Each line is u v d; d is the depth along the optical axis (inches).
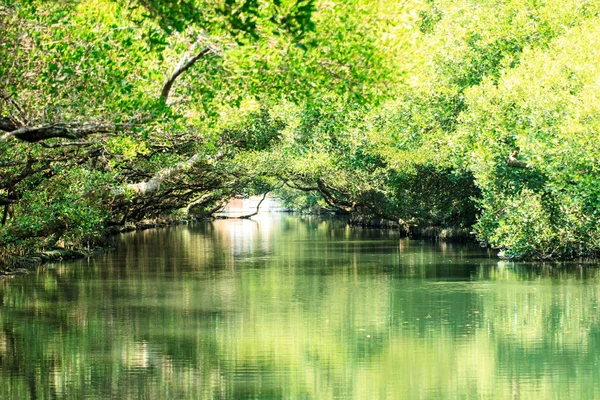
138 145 1317.7
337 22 864.3
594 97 1161.4
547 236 1439.5
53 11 723.4
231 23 548.7
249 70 885.2
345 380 623.8
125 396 583.2
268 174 2094.0
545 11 1641.2
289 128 1895.9
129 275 1338.6
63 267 1476.4
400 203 2327.8
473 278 1231.5
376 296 1056.8
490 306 956.0
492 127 1417.3
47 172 1272.1
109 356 707.4
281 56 864.9
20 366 673.0
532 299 1002.7
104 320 884.0
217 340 772.0
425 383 614.5
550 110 1268.5
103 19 794.8
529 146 1275.8
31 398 578.2
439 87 1726.1
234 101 986.1
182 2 549.3
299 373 647.1
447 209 2199.8
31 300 1039.0
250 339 776.3
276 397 578.6
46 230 1334.9
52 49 749.9
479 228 1717.5
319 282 1221.7
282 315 912.3
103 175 1382.9
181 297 1062.4
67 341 772.0
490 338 770.8
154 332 813.9
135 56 838.5
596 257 1441.9
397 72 922.1
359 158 2091.5
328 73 904.3
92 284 1209.4
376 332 807.7
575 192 1301.7
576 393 585.0
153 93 992.9
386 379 627.8
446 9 2124.8
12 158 1122.7
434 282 1195.9
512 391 592.4
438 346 740.0
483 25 1712.6
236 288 1155.3
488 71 1701.5
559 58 1330.0
